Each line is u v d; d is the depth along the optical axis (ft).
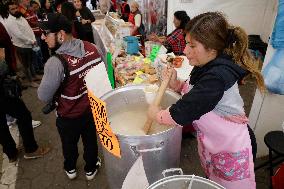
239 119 4.25
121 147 4.32
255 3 16.19
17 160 9.39
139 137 4.11
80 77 6.21
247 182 4.58
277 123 8.23
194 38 3.68
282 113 8.03
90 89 4.74
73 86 6.22
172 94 5.20
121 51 10.64
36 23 16.21
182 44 10.65
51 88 5.97
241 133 4.33
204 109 3.62
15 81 8.10
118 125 5.34
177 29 10.94
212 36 3.58
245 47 3.85
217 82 3.54
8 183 8.47
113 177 5.05
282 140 6.94
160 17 15.29
